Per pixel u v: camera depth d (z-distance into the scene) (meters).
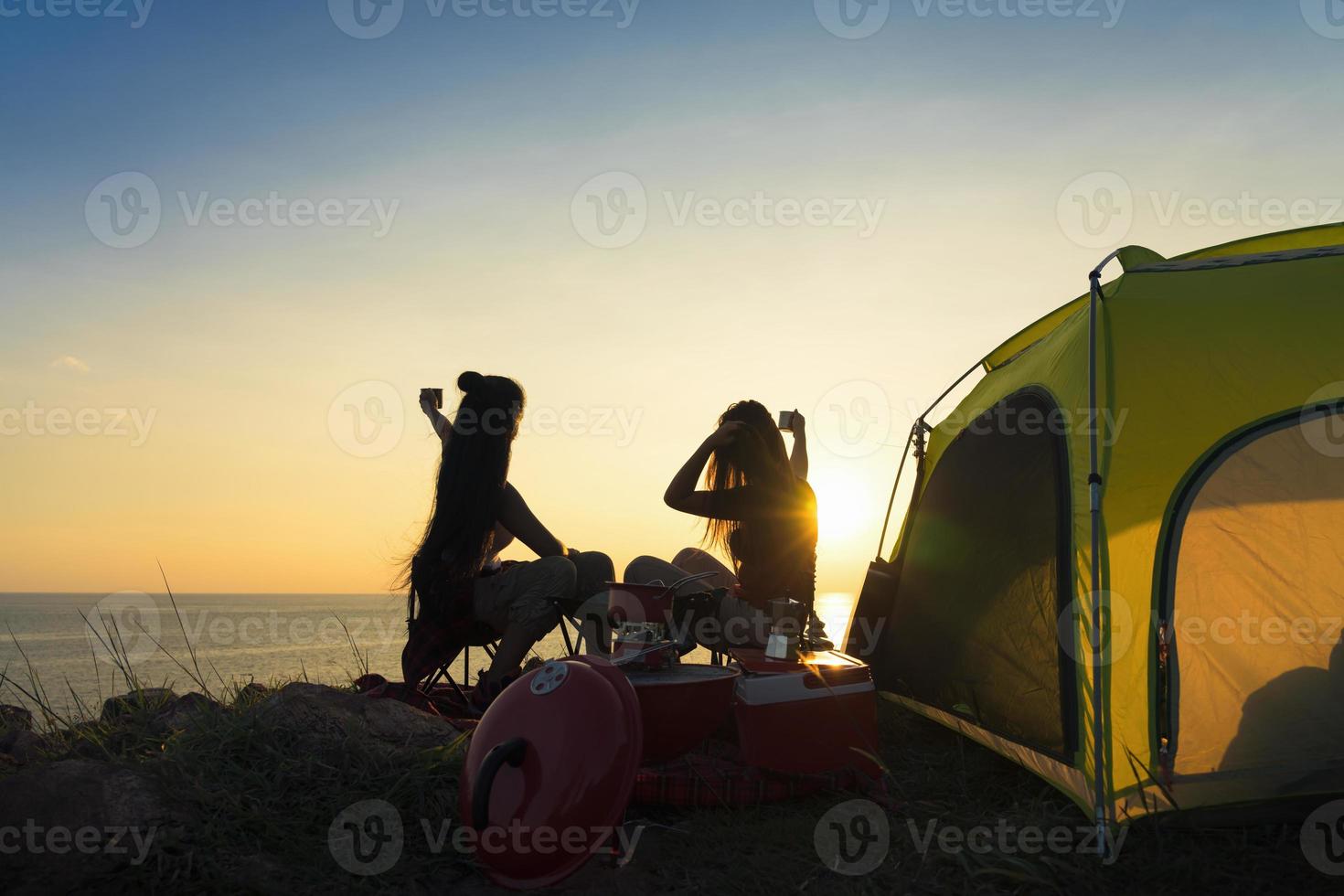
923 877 2.59
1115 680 2.98
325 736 3.19
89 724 3.60
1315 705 3.00
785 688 3.23
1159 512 3.16
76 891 2.25
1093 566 3.05
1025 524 3.75
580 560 4.10
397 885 2.45
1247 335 3.32
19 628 117.06
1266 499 3.16
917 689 4.71
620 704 2.59
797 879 2.57
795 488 4.12
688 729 2.99
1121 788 2.87
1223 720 2.98
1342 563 3.12
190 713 3.48
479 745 2.60
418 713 3.53
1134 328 3.44
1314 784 2.89
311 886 2.39
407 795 2.91
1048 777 3.21
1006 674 3.69
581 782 2.43
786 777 3.15
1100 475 3.18
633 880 2.55
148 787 2.70
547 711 2.56
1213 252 4.18
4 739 3.46
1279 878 2.53
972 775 3.62
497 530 4.41
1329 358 3.19
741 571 4.06
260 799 2.78
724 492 4.04
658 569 3.92
